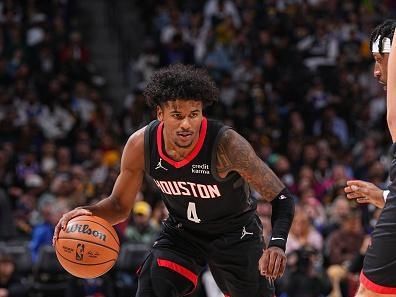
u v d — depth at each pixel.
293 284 11.93
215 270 6.67
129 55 22.33
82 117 19.42
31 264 12.55
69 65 20.53
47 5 21.86
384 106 21.12
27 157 16.97
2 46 20.17
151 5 23.42
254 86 20.67
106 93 21.41
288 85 21.12
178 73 5.95
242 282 6.55
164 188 6.29
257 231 6.56
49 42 20.64
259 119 19.41
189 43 21.50
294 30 22.52
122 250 12.55
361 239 12.85
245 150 6.02
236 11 23.06
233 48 21.83
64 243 6.34
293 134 19.31
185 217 6.42
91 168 16.72
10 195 15.89
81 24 22.58
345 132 20.38
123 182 6.48
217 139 6.02
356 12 23.78
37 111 18.75
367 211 12.62
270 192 6.07
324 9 23.30
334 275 12.20
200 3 23.30
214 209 6.27
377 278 5.47
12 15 21.00
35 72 19.86
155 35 22.17
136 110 19.41
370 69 21.92
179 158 6.07
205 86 5.93
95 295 12.23
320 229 14.38
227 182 6.13
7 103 18.66
